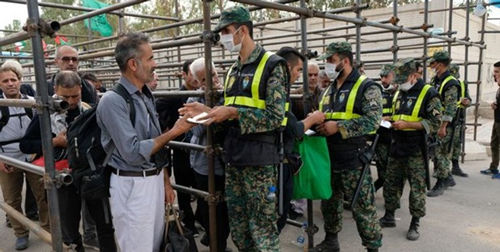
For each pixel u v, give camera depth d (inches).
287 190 100.3
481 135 347.9
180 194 142.6
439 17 394.6
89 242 138.4
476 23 473.1
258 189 90.4
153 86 135.6
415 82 140.6
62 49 140.9
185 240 87.1
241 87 89.0
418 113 136.2
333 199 121.1
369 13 432.1
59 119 110.4
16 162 92.9
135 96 81.7
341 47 110.1
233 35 87.4
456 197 189.9
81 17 129.6
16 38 81.0
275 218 93.2
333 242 125.4
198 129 115.6
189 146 104.9
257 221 92.3
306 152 107.3
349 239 141.4
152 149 78.7
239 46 88.7
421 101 136.3
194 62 117.1
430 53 372.8
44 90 75.7
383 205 178.7
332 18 123.1
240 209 97.6
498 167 246.8
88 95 137.7
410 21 414.3
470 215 165.3
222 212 112.3
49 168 78.7
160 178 87.7
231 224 99.6
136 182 81.4
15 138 134.2
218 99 97.4
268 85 85.7
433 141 175.2
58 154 105.2
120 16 201.6
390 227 152.6
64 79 108.0
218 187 111.6
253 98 87.0
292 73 102.1
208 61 94.5
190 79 128.6
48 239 86.3
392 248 134.1
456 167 228.8
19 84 132.6
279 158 92.5
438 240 140.1
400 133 140.0
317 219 162.1
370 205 112.3
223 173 109.8
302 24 114.6
